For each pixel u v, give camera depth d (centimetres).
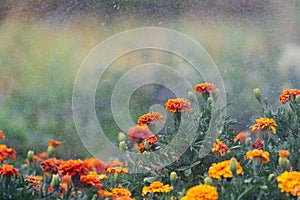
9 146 264
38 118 269
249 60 279
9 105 274
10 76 279
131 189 205
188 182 204
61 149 260
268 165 198
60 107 273
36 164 219
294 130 206
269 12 283
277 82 275
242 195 178
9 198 185
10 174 185
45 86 279
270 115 209
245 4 283
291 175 178
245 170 192
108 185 202
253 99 267
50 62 283
